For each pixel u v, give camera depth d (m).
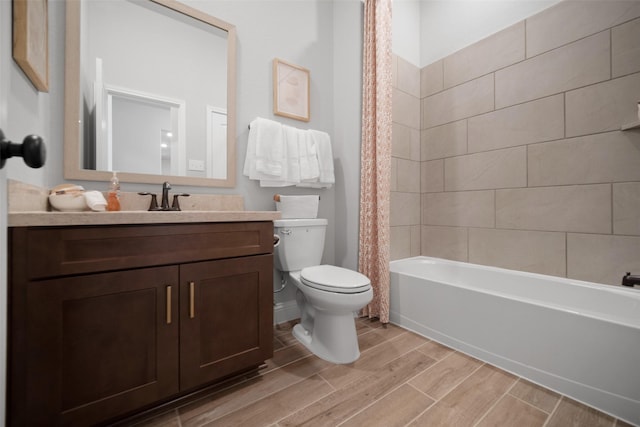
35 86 1.01
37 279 0.77
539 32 1.81
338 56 2.24
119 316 0.91
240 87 1.78
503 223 1.99
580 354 1.15
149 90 1.48
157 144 1.50
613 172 1.54
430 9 2.45
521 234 1.90
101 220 0.86
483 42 2.10
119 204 1.24
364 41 2.00
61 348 0.81
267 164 1.72
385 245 1.89
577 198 1.66
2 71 0.52
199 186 1.62
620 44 1.52
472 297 1.50
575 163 1.67
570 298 1.61
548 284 1.71
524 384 1.26
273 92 1.91
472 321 1.50
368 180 1.99
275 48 1.93
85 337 0.85
